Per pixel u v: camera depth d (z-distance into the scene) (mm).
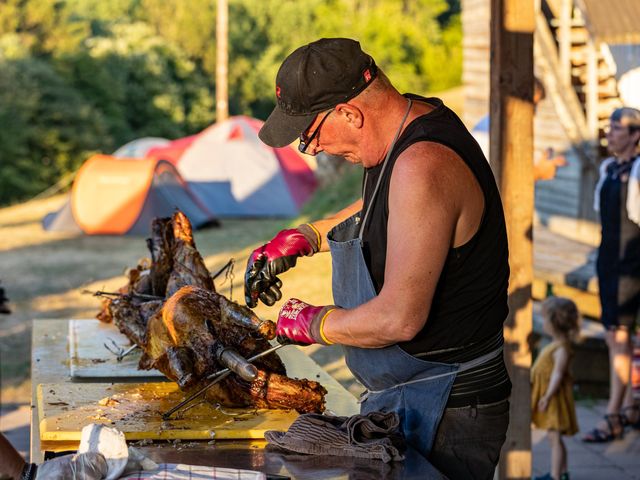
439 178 2443
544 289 9438
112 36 49531
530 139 4680
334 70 2523
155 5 51562
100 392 3471
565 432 6172
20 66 34469
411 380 2703
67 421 3082
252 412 3232
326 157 19391
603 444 7082
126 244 18781
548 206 12234
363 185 2703
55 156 34219
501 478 4816
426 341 2619
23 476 2428
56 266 16188
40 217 23516
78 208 20078
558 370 6164
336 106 2535
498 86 4633
